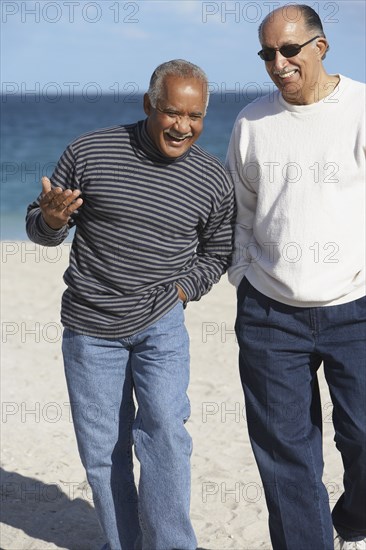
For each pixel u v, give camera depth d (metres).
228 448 7.51
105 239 4.89
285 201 4.85
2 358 10.13
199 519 6.21
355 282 4.81
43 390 9.09
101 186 4.83
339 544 5.26
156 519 4.89
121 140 4.86
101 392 5.02
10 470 7.07
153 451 4.86
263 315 4.95
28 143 56.06
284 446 4.97
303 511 4.96
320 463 5.02
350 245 4.79
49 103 130.12
